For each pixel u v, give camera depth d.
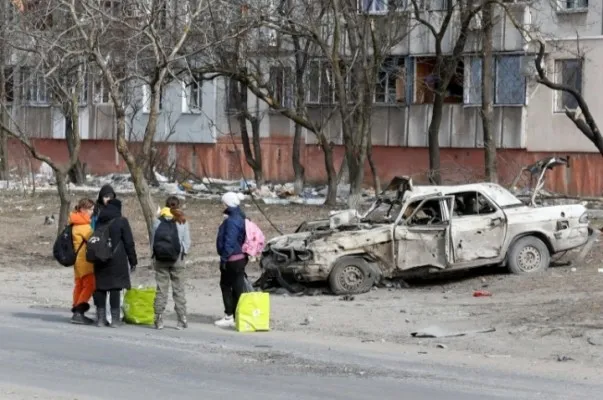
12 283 35.59
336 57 50.44
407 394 17.39
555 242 33.91
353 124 52.75
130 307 26.28
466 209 33.47
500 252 33.34
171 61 36.62
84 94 76.56
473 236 32.97
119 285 25.55
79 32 38.62
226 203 26.08
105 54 44.78
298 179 70.12
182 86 68.00
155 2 40.22
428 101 72.38
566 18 65.81
